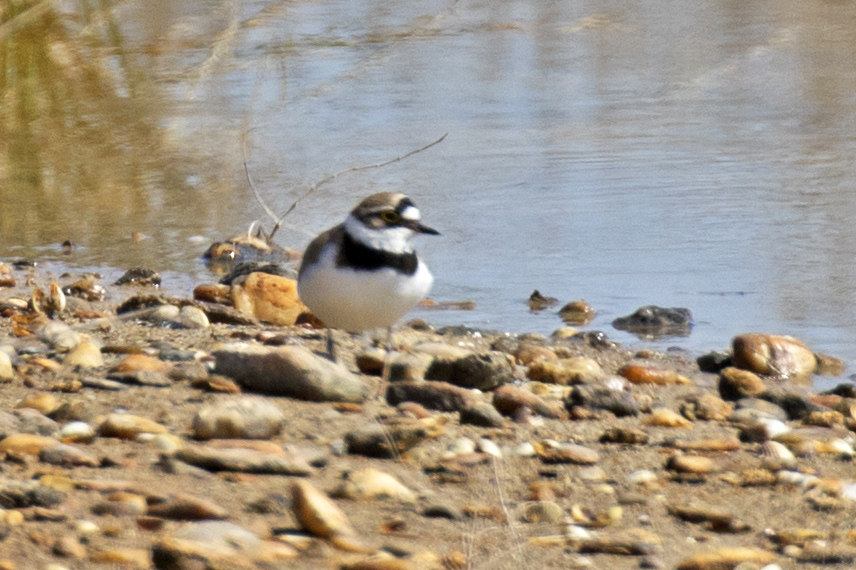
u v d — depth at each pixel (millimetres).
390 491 6520
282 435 7602
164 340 10547
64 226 15758
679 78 23109
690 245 14078
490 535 6062
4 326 11039
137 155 18969
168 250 14734
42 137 19875
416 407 8289
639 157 18000
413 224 8773
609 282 13000
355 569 5348
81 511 5891
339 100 21859
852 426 8500
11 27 20547
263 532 5770
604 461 7480
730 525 6359
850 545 6086
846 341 11133
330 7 26922
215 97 21906
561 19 28391
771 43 25516
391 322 9000
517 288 12922
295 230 15375
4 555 5301
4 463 6594
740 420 8531
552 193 16344
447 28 25875
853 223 14609
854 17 27891
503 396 8516
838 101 21172
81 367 9180
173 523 5809
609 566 5750
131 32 24266
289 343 10555
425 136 19531
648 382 9875
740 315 11898
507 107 21359
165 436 7199
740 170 17156
